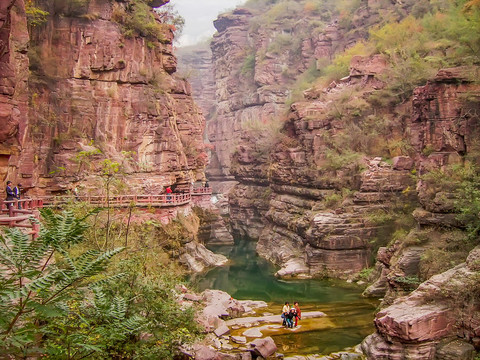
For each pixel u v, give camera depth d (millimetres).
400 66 40750
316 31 82562
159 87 43844
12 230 7254
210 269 37969
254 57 93312
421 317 15953
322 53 79125
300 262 36406
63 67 38031
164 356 12742
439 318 16219
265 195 56562
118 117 39875
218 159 98188
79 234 7598
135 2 43000
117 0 41406
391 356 16094
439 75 25828
